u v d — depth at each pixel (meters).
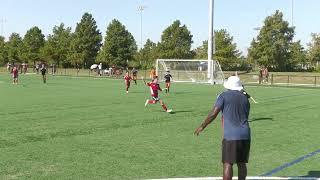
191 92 32.94
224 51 76.19
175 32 81.38
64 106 20.97
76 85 39.97
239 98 6.66
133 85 41.03
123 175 8.32
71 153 10.22
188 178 8.11
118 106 21.19
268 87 41.84
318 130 14.24
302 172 8.74
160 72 53.03
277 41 72.88
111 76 63.53
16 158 9.64
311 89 38.72
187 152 10.47
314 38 81.31
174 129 14.04
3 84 40.78
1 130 13.48
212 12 48.03
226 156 6.62
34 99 24.86
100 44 89.00
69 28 92.56
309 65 84.81
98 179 8.03
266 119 17.03
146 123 15.38
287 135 13.20
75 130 13.59
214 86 42.06
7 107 20.36
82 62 87.69
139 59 95.94
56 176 8.20
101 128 14.07
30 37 97.94
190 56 84.19
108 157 9.84
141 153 10.30
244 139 6.60
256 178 8.20
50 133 12.97
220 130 13.91
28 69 87.06
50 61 92.12
